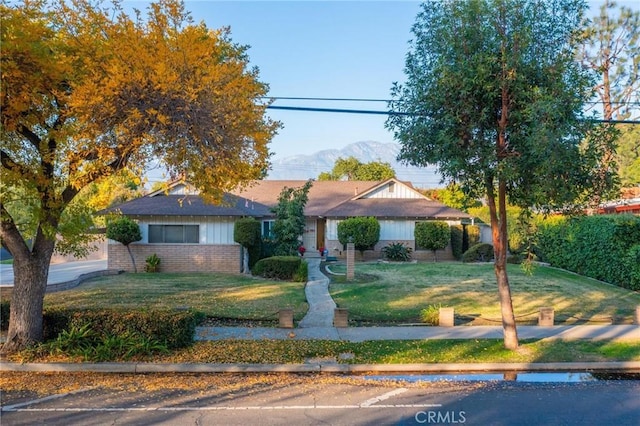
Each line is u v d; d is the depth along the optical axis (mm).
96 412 6910
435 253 28516
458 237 28812
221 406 7215
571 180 8828
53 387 8102
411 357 9867
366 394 7836
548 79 8992
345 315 12383
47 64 7609
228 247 22250
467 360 9695
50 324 10227
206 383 8406
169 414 6852
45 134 8695
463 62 9016
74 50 8180
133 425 6418
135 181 8477
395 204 30016
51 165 9078
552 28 9188
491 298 15828
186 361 9438
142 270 21953
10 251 9922
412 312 13812
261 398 7605
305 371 9219
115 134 7953
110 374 8906
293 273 19453
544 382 8641
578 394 7887
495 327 12406
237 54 9422
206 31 8633
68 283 17062
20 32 7434
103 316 10164
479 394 7867
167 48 7855
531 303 15406
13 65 7250
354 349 10367
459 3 9320
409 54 9891
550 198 9125
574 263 21812
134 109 7555
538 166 8555
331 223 29031
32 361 9297
